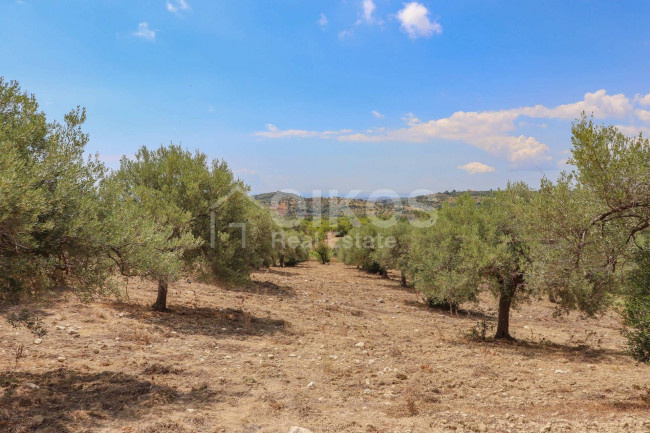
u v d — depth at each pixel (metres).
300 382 9.26
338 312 21.06
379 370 10.61
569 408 7.93
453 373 10.68
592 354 13.80
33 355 9.20
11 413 6.14
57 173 7.11
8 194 5.50
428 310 24.58
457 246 16.55
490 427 6.70
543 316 24.20
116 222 7.83
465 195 19.83
